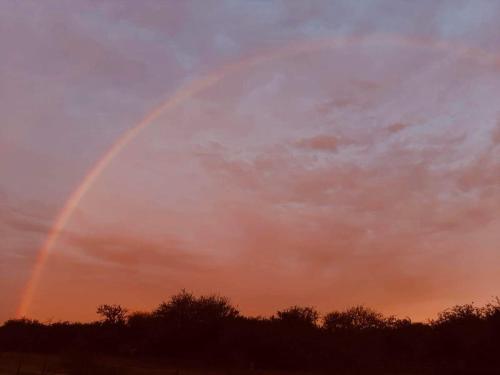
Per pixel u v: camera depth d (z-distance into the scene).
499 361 40.59
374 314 62.44
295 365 50.66
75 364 42.91
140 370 43.34
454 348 44.75
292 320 58.56
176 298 61.34
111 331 66.56
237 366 46.72
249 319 59.50
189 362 53.19
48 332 72.12
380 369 48.72
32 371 40.72
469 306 45.91
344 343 51.56
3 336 72.94
